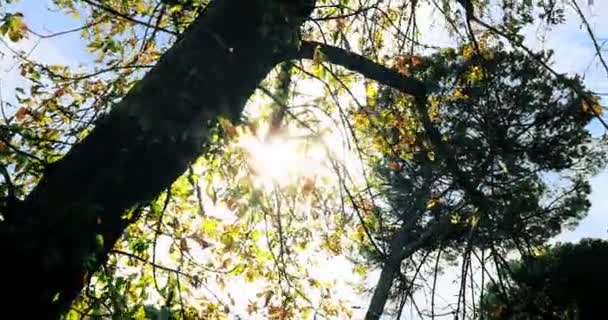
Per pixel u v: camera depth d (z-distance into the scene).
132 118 3.76
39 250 3.45
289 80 5.07
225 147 4.60
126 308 5.54
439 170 5.86
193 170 5.04
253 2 4.07
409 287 5.52
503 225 5.59
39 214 3.54
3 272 3.39
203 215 5.80
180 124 3.81
